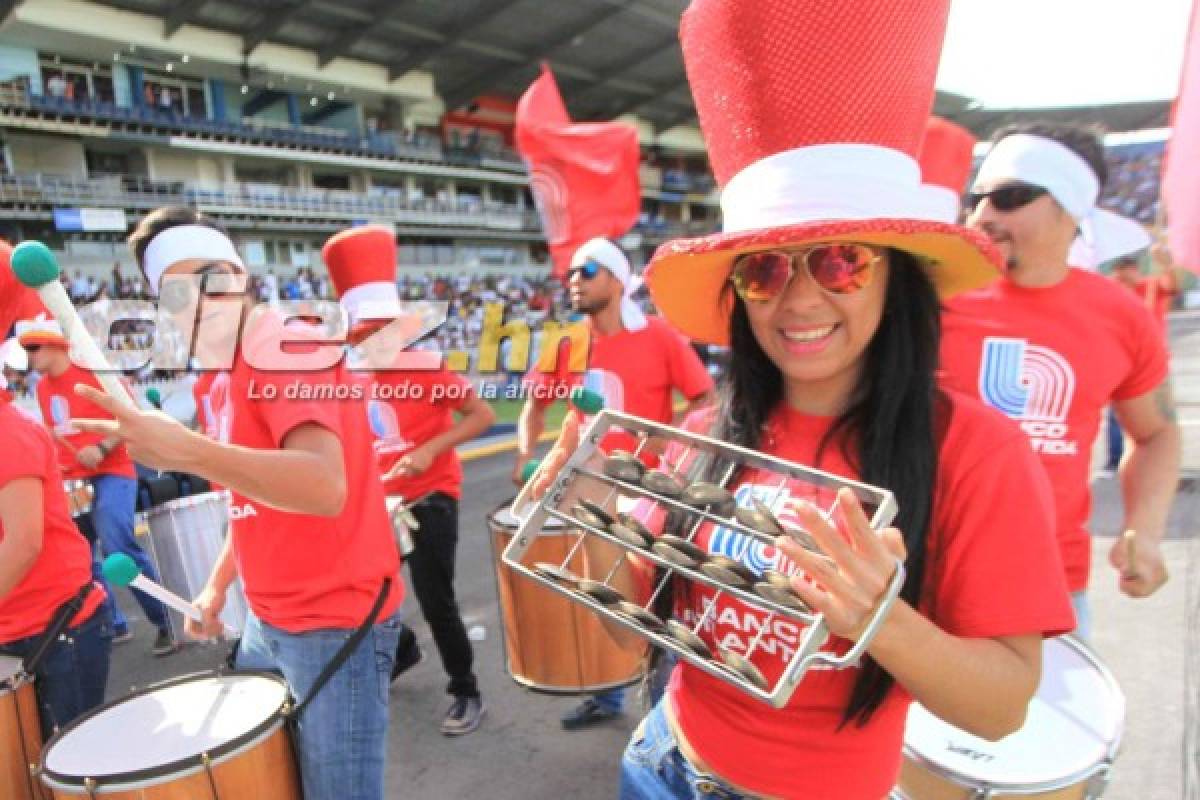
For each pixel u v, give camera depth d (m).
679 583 1.51
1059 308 2.30
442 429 3.71
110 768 1.78
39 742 2.33
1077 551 2.35
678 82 40.12
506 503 3.56
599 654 3.24
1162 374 2.34
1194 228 1.31
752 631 1.36
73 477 4.50
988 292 2.41
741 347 1.49
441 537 3.54
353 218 32.75
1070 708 1.91
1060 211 2.25
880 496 1.07
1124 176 25.78
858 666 1.25
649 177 44.91
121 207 26.00
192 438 1.59
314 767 2.00
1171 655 3.79
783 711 1.33
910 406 1.26
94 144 27.31
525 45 34.81
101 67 27.70
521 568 1.40
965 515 1.19
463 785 3.18
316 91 33.56
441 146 37.53
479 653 4.34
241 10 28.05
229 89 31.98
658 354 3.79
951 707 1.11
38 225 24.28
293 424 1.76
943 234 1.12
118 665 4.43
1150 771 2.94
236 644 2.48
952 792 1.70
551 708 3.73
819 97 1.15
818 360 1.28
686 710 1.50
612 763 3.29
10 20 24.17
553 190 6.54
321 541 1.99
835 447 1.35
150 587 2.14
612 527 1.32
